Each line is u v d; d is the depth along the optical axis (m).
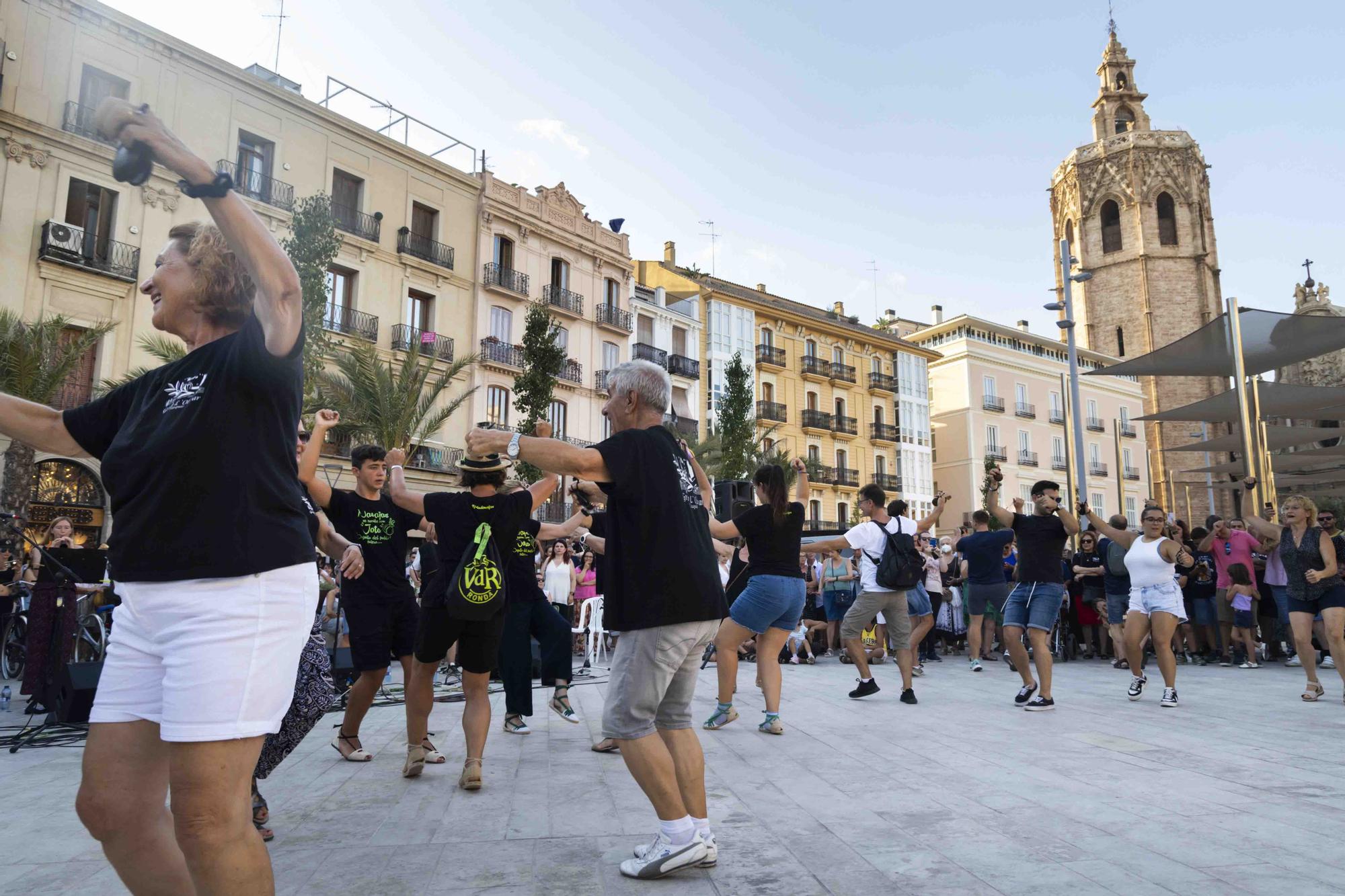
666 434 3.33
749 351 43.59
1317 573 7.75
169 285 2.01
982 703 7.84
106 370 20.75
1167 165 66.12
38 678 6.80
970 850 3.25
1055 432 57.00
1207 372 18.58
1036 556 7.53
